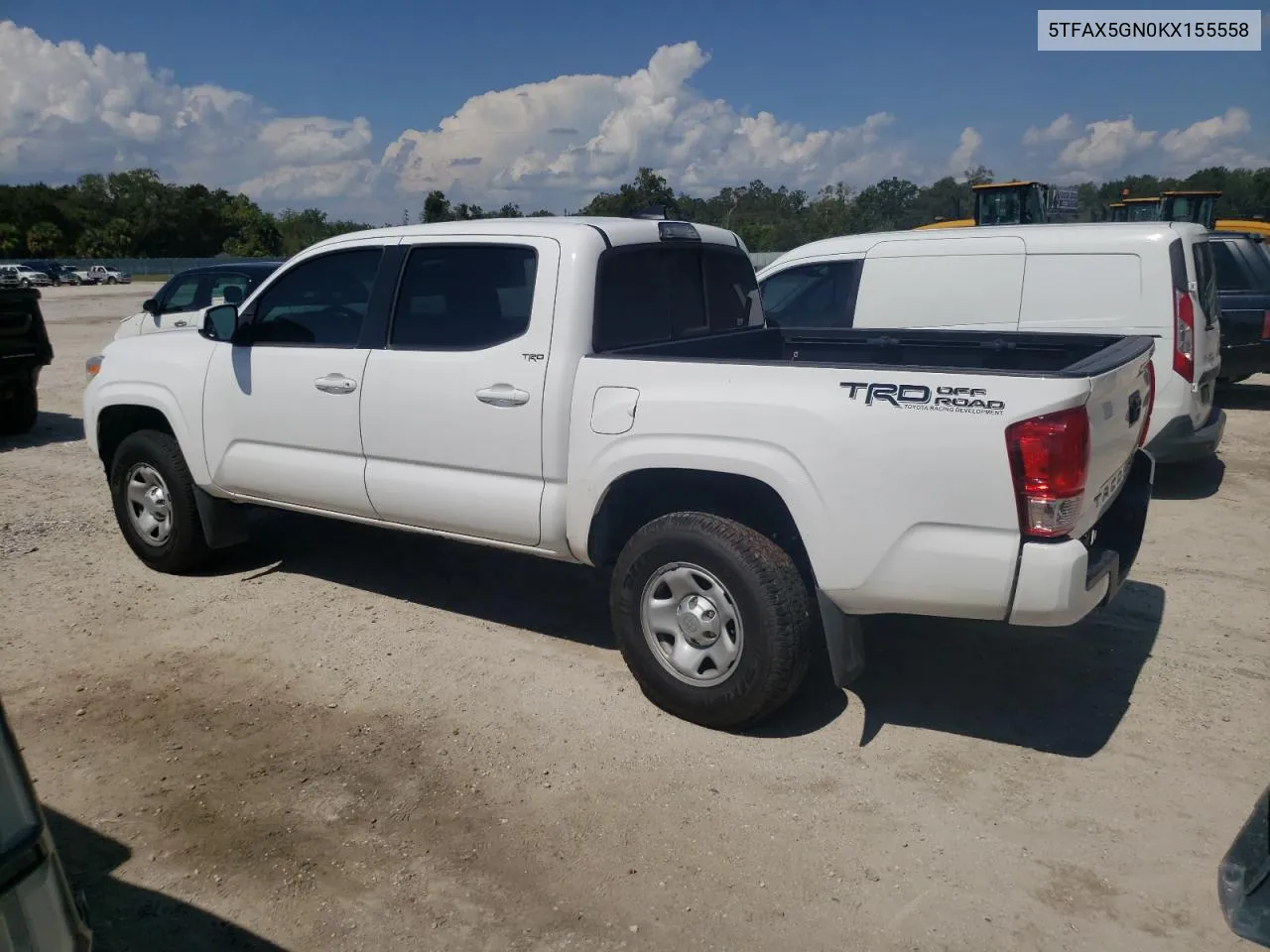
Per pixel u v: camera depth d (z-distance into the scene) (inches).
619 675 176.4
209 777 144.9
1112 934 111.2
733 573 147.3
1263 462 327.3
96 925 114.7
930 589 135.6
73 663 183.0
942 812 134.0
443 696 168.9
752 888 119.6
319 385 191.6
